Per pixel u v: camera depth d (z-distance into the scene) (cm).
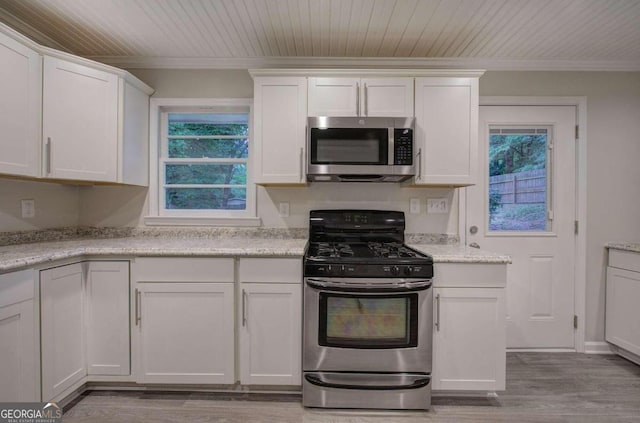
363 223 226
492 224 242
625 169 238
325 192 235
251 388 186
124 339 178
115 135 203
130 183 215
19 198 193
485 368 173
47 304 153
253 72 202
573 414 169
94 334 178
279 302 177
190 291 177
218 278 177
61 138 182
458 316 173
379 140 196
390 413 169
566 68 237
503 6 174
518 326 241
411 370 169
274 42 214
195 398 180
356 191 235
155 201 240
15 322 137
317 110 202
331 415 167
